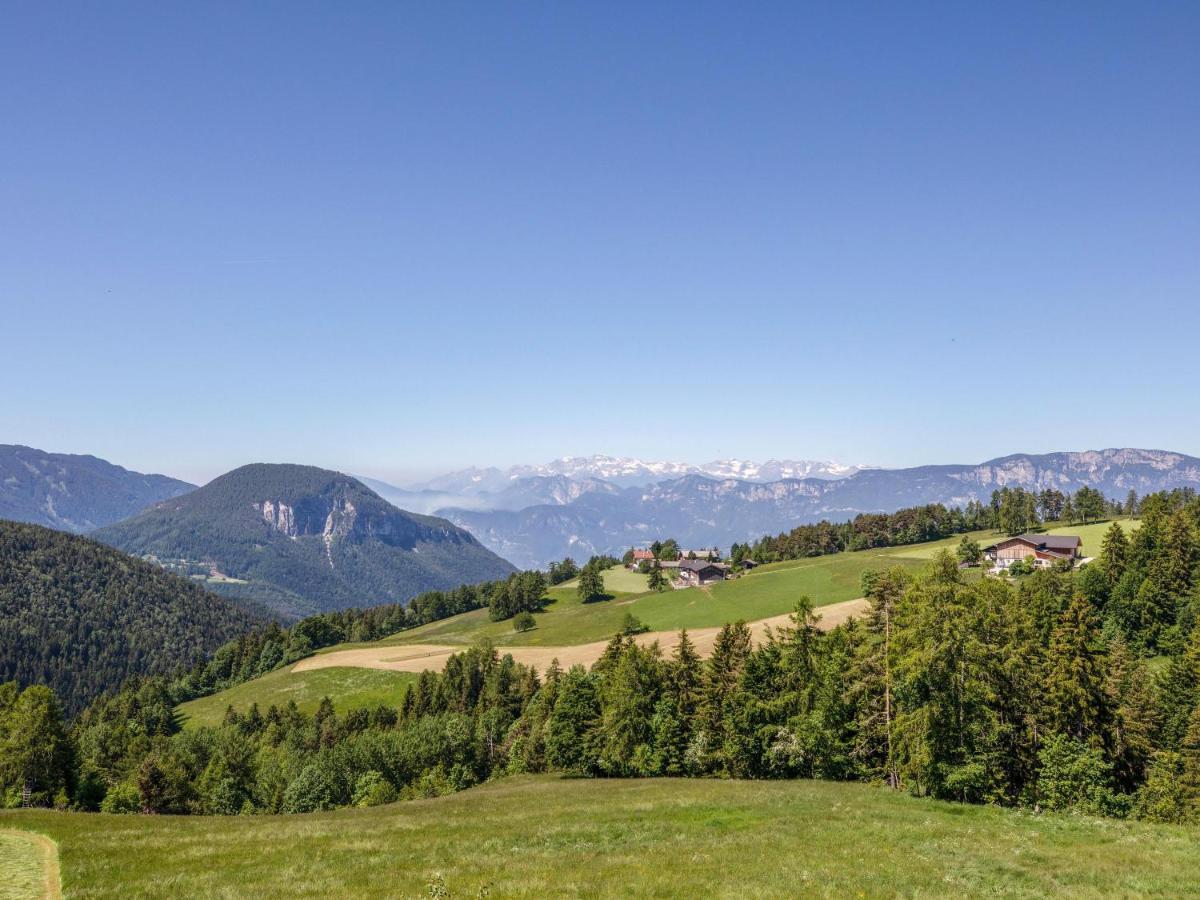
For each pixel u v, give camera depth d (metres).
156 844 33.88
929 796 48.53
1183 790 53.28
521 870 27.86
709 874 26.83
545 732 84.75
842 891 24.34
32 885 27.19
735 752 64.56
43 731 86.38
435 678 145.12
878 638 58.25
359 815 47.66
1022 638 65.81
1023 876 26.66
